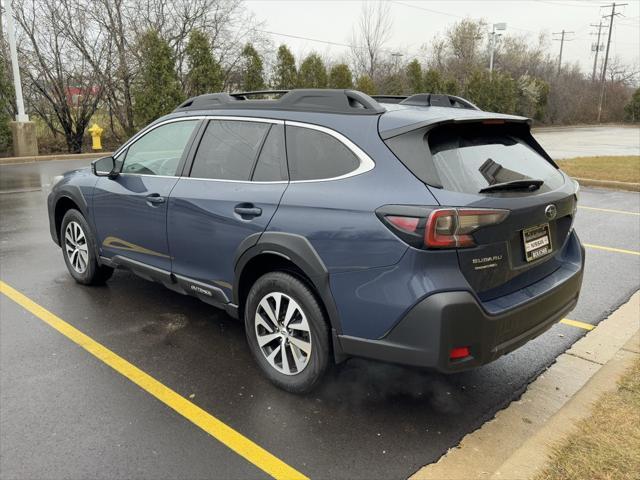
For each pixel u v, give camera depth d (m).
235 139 3.58
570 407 2.97
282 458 2.68
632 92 63.34
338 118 3.07
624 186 11.87
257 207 3.23
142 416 3.02
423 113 2.98
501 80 39.34
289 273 3.16
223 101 3.80
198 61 21.41
